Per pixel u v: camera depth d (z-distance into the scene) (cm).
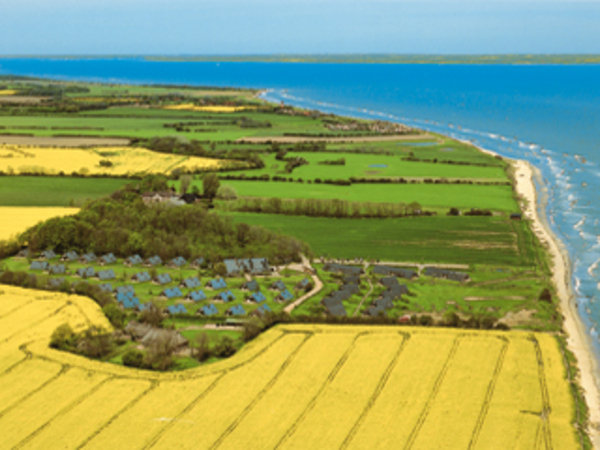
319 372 13225
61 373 13050
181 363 13600
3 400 12112
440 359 13862
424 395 12456
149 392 12419
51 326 15238
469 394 12538
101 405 11969
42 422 11444
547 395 12638
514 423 11650
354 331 15138
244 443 10938
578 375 13712
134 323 15025
